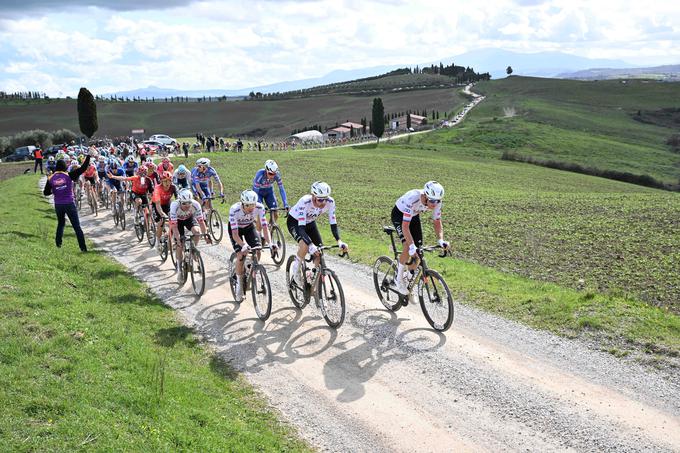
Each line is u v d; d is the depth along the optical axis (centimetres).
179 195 1062
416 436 584
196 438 536
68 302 872
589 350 762
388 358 768
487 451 555
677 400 624
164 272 1248
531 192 3469
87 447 474
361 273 1218
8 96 16438
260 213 959
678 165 8012
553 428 586
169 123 14112
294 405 654
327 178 4128
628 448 546
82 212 2139
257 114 15850
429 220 2119
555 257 1398
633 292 1066
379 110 8944
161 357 735
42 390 555
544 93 17538
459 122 12044
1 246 1194
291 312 970
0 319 742
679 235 1634
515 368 722
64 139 6969
